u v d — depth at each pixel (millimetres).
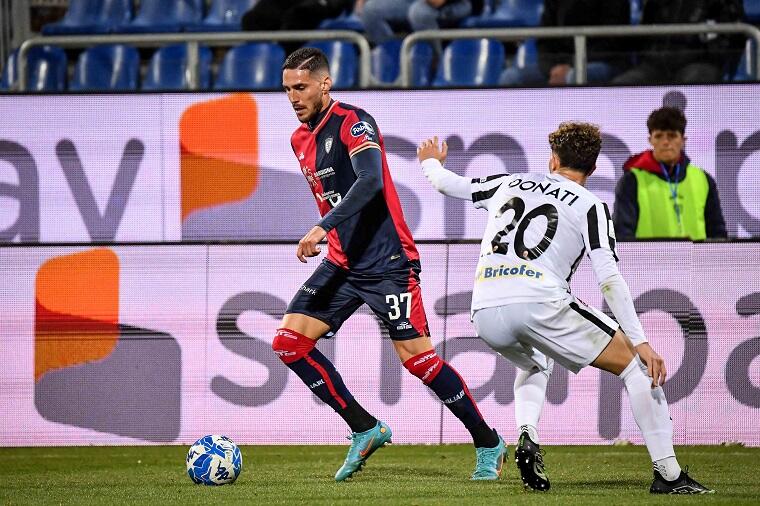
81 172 28047
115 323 25828
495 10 35562
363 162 17859
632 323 15672
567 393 24953
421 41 34031
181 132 27844
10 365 25953
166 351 25719
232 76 34469
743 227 26828
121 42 31438
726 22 31609
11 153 28141
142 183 27953
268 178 27656
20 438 25891
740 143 26797
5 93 28062
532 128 27078
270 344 25547
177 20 38000
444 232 27250
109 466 22422
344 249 18812
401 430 25219
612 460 22359
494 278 16625
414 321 18906
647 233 26281
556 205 16422
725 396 24781
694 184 26375
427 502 15516
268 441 25484
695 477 18969
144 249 25844
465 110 27172
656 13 31859
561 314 16188
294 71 18531
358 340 25266
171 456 24234
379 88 27312
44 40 31688
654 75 31125
